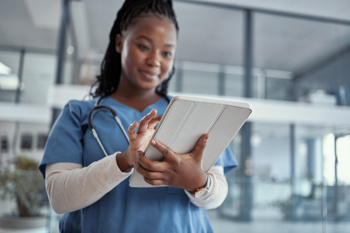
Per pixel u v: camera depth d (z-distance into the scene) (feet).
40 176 9.94
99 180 2.07
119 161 2.08
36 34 26.22
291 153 26.23
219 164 2.74
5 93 27.89
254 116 20.97
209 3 22.31
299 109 21.44
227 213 7.80
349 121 21.86
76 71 19.20
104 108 2.67
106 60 3.10
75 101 2.75
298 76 26.53
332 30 24.13
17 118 26.84
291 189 8.13
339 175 25.50
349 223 7.64
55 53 28.71
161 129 1.86
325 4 21.58
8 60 28.19
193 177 2.05
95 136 2.48
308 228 7.78
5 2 21.45
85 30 20.21
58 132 2.52
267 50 25.91
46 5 20.59
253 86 25.02
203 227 2.67
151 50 2.64
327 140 26.40
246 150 21.21
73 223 2.58
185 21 23.57
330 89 25.20
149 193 2.47
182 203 2.55
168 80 3.28
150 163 1.92
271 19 23.22
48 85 28.48
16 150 30.32
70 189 2.15
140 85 2.70
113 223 2.38
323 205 7.68
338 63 24.98
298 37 24.85
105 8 20.59
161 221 2.41
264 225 7.89
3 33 26.21
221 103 1.85
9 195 9.70
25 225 9.53
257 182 7.97
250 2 22.08
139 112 2.80
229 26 23.84
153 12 2.68
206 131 1.99
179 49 26.00
